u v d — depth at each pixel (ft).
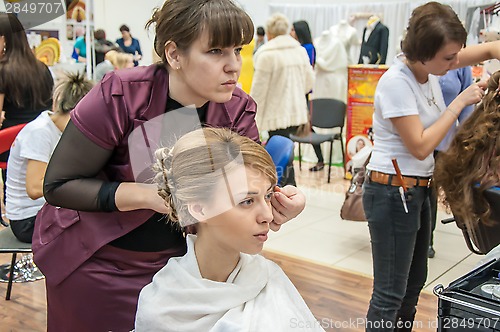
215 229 2.66
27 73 7.47
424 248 5.74
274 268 3.01
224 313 2.70
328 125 11.69
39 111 7.88
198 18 2.87
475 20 7.14
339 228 10.00
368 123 11.73
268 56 9.97
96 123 3.25
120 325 3.64
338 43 12.01
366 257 8.62
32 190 6.40
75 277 3.67
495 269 3.39
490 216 4.63
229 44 2.95
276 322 2.72
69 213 3.69
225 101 3.19
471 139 4.65
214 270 2.79
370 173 5.54
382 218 5.42
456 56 4.83
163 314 2.70
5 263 8.79
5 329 6.89
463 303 2.92
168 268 2.86
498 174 4.49
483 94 4.83
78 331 3.81
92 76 6.46
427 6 4.88
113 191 3.29
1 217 9.40
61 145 3.36
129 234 3.54
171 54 3.10
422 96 5.20
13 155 6.78
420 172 5.29
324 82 11.71
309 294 7.09
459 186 4.78
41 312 7.33
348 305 6.70
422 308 5.82
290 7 14.28
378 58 12.45
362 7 12.82
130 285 3.57
